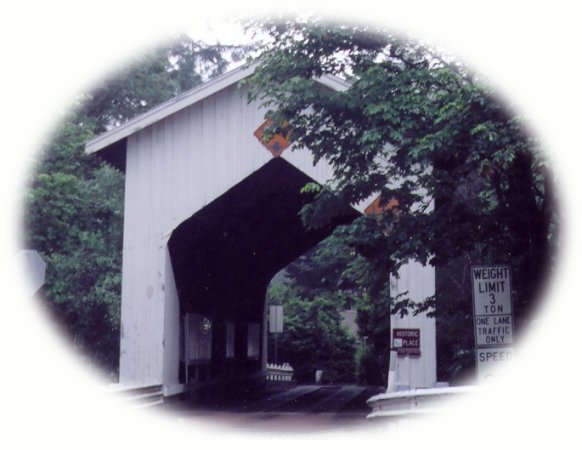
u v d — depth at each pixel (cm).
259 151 2331
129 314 2359
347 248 1509
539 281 1368
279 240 3191
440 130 1352
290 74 1498
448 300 1617
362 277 2641
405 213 1481
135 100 4412
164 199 2373
